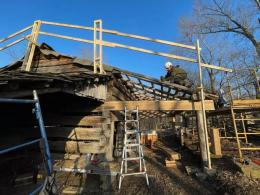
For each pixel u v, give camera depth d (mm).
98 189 6332
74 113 7828
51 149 7434
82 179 6801
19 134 7707
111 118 8070
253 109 9047
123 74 8102
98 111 7723
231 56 26516
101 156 7000
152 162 9750
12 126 7715
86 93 5941
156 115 13938
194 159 9766
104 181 6406
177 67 9055
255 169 6336
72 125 7570
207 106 7898
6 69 9188
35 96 3311
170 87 8297
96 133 7137
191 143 12555
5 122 7609
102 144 7109
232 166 7262
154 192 6090
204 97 8039
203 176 7133
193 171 7688
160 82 7906
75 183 6594
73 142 7262
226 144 11375
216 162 8203
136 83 9023
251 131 13531
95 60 7820
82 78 5230
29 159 7148
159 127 29375
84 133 7227
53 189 3371
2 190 5602
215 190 6223
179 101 7926
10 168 6941
